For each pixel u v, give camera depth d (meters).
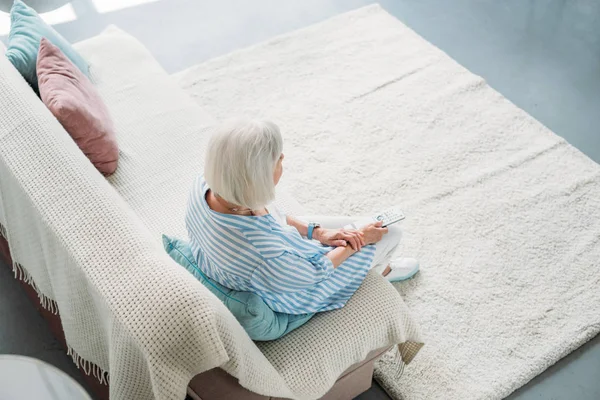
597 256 2.58
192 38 3.40
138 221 1.57
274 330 1.66
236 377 1.46
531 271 2.52
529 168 2.88
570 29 3.58
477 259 2.55
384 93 3.18
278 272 1.55
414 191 2.77
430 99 3.16
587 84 3.31
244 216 1.50
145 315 1.33
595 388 2.25
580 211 2.73
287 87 3.18
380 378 2.20
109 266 1.42
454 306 2.40
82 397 1.48
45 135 1.68
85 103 2.06
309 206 2.69
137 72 2.57
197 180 1.59
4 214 1.94
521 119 3.09
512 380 2.21
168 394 1.35
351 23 3.53
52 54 2.09
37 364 1.50
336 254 1.79
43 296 2.08
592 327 2.36
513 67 3.38
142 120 2.39
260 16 3.55
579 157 2.94
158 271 1.38
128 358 1.48
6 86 1.79
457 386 2.19
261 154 1.41
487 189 2.79
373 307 1.79
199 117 2.45
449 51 3.44
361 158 2.89
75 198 1.54
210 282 1.63
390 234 2.04
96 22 3.41
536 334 2.34
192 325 1.32
